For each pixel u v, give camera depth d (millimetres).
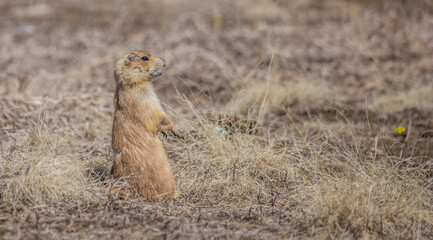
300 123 14758
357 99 16625
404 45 21250
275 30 23312
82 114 14539
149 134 9617
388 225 8938
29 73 18797
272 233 8570
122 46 22297
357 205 9086
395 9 25156
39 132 11633
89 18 26531
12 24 25672
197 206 9742
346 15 24953
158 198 9609
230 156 11500
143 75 9734
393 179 10695
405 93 16703
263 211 9547
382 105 15828
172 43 22125
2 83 17234
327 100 16266
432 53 20453
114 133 9703
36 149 11172
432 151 12773
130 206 9250
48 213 8820
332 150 12625
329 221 8820
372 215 9070
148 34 23688
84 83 17594
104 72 19141
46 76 18266
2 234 7949
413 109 15453
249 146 12250
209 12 26547
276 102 15867
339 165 11328
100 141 13086
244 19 25125
